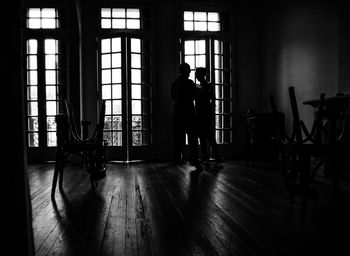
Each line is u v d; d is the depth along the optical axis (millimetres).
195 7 7441
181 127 5758
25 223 942
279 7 6617
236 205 2830
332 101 3916
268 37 7199
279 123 2939
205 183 4016
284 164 2951
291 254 1695
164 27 7320
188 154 7289
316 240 1918
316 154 2523
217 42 7504
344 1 4629
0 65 906
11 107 920
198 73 5891
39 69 6996
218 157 6047
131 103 7008
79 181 4355
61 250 1763
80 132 6887
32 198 3211
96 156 3877
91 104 7109
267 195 3264
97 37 7137
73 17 6926
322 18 5164
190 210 2654
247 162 6121
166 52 7316
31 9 7078
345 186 3844
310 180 2566
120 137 6984
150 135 7199
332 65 4918
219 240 1915
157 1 7289
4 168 917
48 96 7055
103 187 3828
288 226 2209
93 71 7129
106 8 7215
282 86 6555
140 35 7219
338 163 3186
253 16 7625
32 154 6949
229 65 7562
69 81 6906
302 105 5777
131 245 1832
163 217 2443
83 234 2043
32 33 6992
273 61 6957
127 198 3158
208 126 5957
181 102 5707
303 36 5734
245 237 1974
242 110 7566
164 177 4582
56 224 2277
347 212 2611
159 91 7297
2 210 917
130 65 6973
